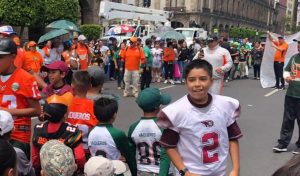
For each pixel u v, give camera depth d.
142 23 31.97
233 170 3.15
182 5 67.62
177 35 25.19
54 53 11.83
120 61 15.63
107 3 29.19
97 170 3.10
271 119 10.45
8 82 4.12
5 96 4.13
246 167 6.52
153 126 3.91
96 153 3.90
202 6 67.62
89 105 4.29
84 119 4.24
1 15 25.00
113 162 3.59
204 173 3.07
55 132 3.74
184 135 3.10
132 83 13.93
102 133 3.88
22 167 3.42
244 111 11.52
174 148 3.14
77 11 28.05
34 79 4.21
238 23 85.81
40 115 4.26
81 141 3.78
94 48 18.41
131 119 9.98
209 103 3.09
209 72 3.01
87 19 38.81
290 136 7.38
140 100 3.93
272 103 13.20
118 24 30.22
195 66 3.00
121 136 3.89
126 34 29.20
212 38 8.23
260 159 6.96
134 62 13.70
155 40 20.09
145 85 15.16
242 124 9.73
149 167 3.94
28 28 30.75
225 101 3.14
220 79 8.30
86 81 4.36
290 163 1.49
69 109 4.25
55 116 3.72
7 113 3.46
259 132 8.92
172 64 18.44
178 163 3.10
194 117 3.06
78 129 3.82
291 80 7.23
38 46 12.53
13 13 24.66
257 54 21.58
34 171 3.71
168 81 18.61
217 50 8.25
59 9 26.25
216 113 3.08
